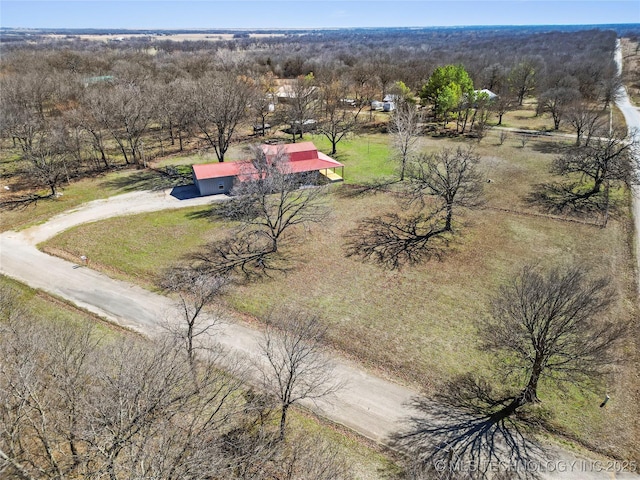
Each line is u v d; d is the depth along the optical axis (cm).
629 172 4672
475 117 8044
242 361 2452
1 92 6544
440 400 2267
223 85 6072
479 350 2578
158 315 2894
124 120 5575
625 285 3189
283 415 1934
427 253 3656
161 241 3847
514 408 2183
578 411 2167
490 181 5162
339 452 1959
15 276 3312
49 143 5209
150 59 12169
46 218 4272
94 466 1556
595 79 9325
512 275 3316
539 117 8419
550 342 2036
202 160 6025
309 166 5066
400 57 15175
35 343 1717
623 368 2400
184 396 1672
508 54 16712
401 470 1883
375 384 2372
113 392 1506
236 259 3575
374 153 6444
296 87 7681
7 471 1424
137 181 5250
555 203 4534
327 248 3766
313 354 2247
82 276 3338
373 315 2906
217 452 1524
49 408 1596
